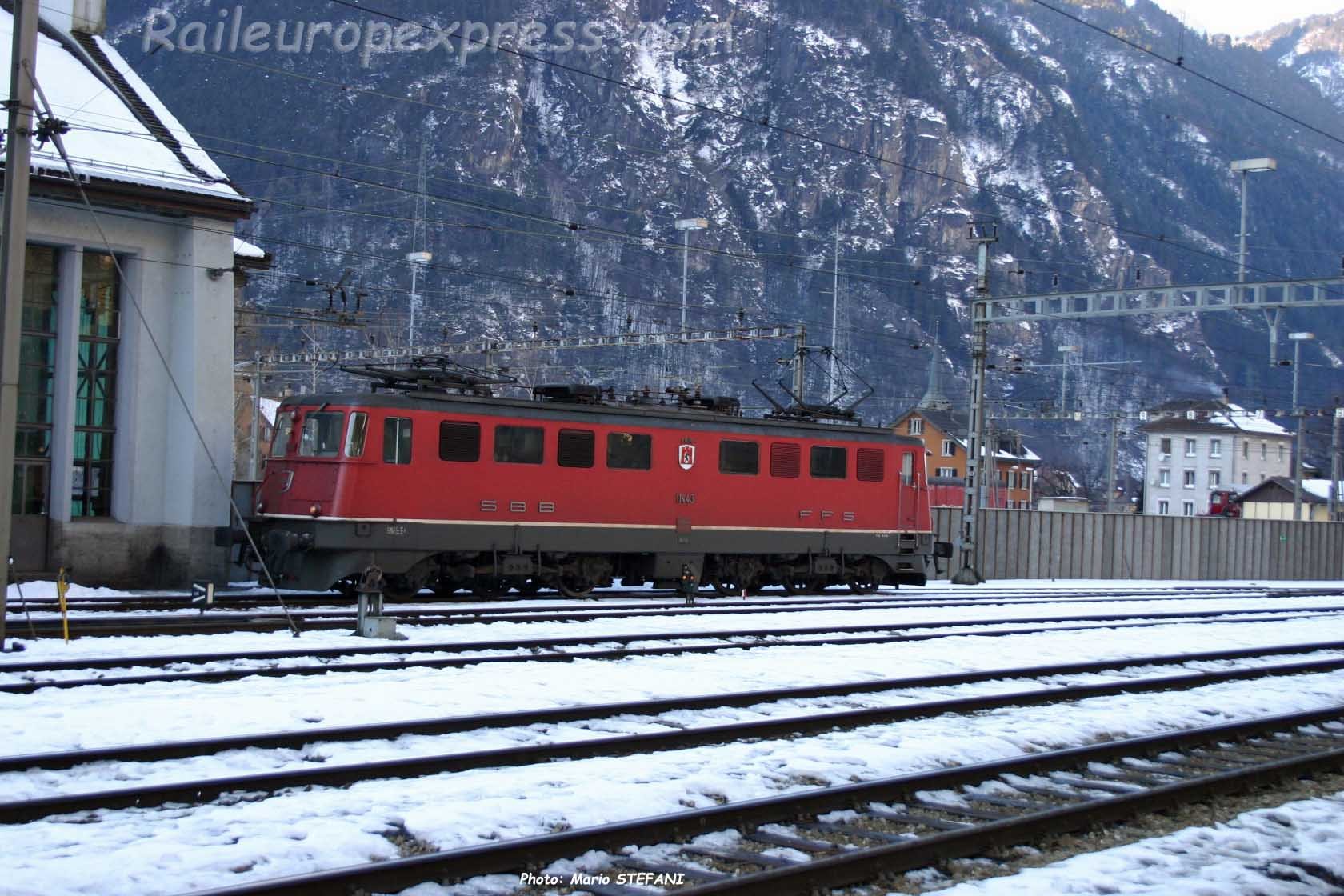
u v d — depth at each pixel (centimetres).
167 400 2489
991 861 854
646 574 2633
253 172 14725
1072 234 19975
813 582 2962
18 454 2347
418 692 1343
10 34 2586
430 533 2295
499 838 851
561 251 13438
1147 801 980
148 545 2467
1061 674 1748
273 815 871
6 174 1553
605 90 19150
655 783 998
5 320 1540
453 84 16262
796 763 1088
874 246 17388
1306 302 2977
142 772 978
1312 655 2180
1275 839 920
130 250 2428
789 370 11200
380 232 11694
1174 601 3338
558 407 2458
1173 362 15750
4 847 780
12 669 1370
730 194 18138
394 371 2370
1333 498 6219
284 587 2464
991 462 5994
